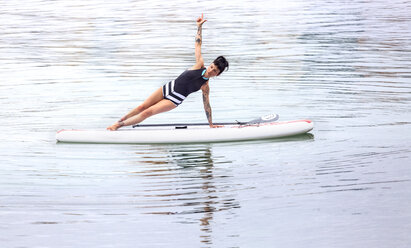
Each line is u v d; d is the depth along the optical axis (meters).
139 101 40.31
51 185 25.45
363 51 56.66
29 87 44.59
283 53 56.41
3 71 50.28
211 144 31.72
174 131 31.94
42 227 21.39
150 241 20.31
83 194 24.45
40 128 34.28
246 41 62.69
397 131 32.88
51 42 63.94
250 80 46.22
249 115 36.66
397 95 40.81
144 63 52.94
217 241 20.31
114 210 22.86
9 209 22.94
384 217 22.02
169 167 27.83
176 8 90.19
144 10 88.44
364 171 26.77
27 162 28.53
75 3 97.50
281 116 36.34
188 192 24.61
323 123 34.84
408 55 54.38
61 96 41.78
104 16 82.62
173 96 32.09
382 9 87.56
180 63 52.47
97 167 27.88
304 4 94.25
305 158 28.81
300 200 23.67
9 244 20.05
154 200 23.78
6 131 33.69
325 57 54.25
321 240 20.34
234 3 95.94
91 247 19.88
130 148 31.02
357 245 19.97
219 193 24.48
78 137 31.86
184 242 20.25
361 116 36.06
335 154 29.30
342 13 83.31
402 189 24.56
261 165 27.95
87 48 60.53
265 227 21.39
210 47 59.81
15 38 66.31
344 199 23.70
